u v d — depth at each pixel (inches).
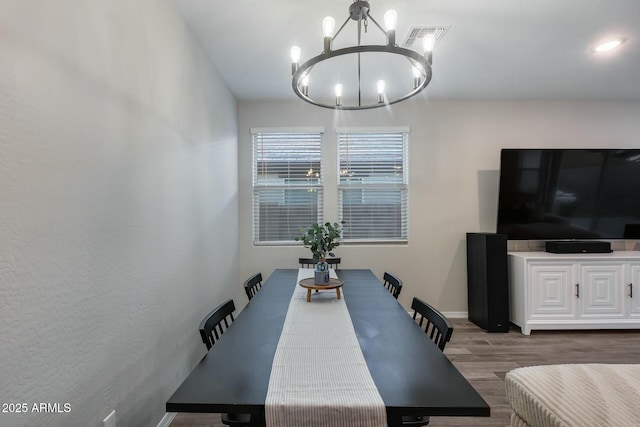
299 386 37.4
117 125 49.2
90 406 42.4
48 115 35.9
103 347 45.2
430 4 73.0
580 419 36.4
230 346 48.7
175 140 71.0
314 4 72.6
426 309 60.6
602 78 115.3
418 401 34.5
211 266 97.2
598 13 76.8
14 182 31.7
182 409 34.0
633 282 117.3
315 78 113.8
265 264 137.6
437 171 138.3
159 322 62.6
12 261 31.5
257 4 72.5
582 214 129.5
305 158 140.0
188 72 79.3
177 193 71.8
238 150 135.6
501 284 120.2
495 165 137.8
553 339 113.4
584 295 117.2
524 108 137.6
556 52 96.3
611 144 137.5
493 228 138.0
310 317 62.3
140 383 55.4
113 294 47.7
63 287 37.9
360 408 33.6
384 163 140.6
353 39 88.0
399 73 110.1
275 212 140.6
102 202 45.3
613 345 108.1
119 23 49.9
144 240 56.9
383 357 45.2
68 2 39.0
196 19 77.4
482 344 109.3
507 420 70.9
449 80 116.9
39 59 34.8
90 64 43.0
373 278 98.9
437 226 137.9
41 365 34.8
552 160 128.8
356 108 74.0
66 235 38.4
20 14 32.4
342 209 140.5
